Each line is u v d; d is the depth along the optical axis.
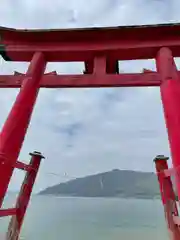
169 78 4.93
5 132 4.35
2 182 3.91
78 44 5.92
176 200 5.54
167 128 4.41
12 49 6.00
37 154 6.56
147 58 5.93
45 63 6.01
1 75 5.55
